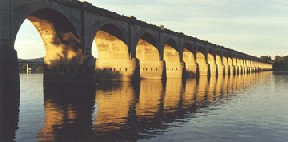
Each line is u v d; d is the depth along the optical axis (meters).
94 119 34.50
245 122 33.78
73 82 67.88
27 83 94.25
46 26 64.31
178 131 29.36
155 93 61.84
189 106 45.00
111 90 65.81
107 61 92.19
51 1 55.88
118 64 91.00
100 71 93.12
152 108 42.62
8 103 42.72
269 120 35.00
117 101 49.34
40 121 33.28
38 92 61.84
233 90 72.06
